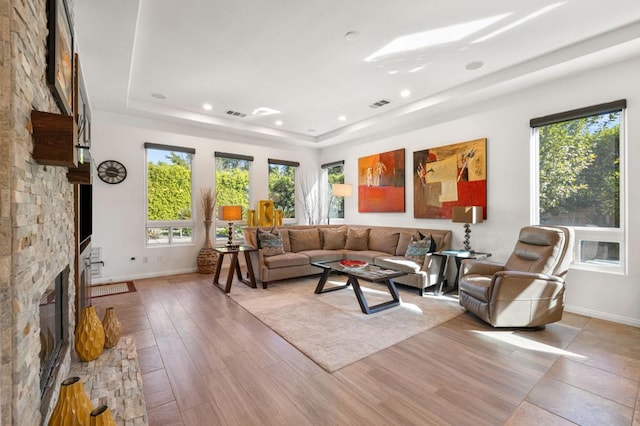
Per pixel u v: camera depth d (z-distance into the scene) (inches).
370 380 83.4
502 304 116.1
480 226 173.3
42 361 62.0
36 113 47.3
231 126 224.8
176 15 103.7
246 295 163.9
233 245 197.0
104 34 106.0
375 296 162.7
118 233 194.7
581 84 135.0
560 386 80.4
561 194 144.7
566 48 125.4
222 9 101.0
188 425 66.2
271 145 266.1
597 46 117.5
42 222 53.5
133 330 117.0
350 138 257.9
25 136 44.1
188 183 223.9
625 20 107.7
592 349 101.4
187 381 83.0
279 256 188.9
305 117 219.1
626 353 98.5
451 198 187.8
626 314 123.7
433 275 169.0
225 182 240.7
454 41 120.5
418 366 90.7
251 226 240.1
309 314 134.5
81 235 105.0
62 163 50.8
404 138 219.1
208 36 116.5
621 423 66.6
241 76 151.3
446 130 191.2
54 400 60.9
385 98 182.2
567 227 134.7
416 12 102.8
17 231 40.2
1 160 38.7
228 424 66.6
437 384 81.4
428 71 146.4
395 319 128.6
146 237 206.1
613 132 129.0
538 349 101.5
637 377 84.4
